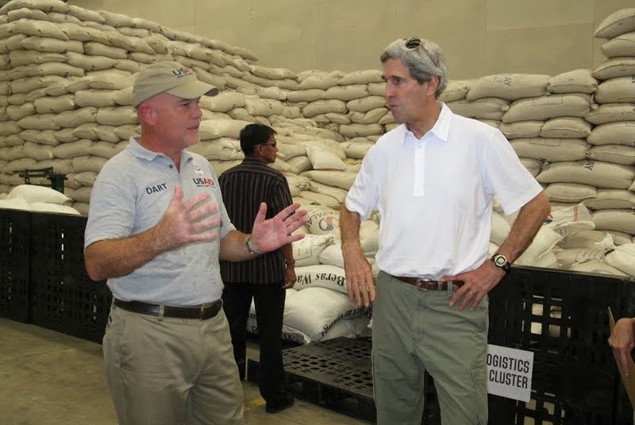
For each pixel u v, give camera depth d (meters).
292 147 5.14
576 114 4.21
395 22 6.94
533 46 6.06
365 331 3.72
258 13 8.02
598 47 5.75
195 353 1.63
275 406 2.86
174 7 8.77
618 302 2.03
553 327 2.54
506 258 1.68
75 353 3.64
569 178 4.26
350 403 2.96
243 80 6.47
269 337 2.80
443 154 1.72
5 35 5.11
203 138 4.35
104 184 1.55
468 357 1.70
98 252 1.43
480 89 4.55
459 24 6.48
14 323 4.20
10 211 4.20
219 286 1.72
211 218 1.38
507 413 2.29
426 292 1.73
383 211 1.85
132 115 4.56
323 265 3.73
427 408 2.50
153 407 1.59
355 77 5.94
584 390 2.11
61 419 2.80
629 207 4.07
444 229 1.71
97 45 5.24
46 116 5.17
